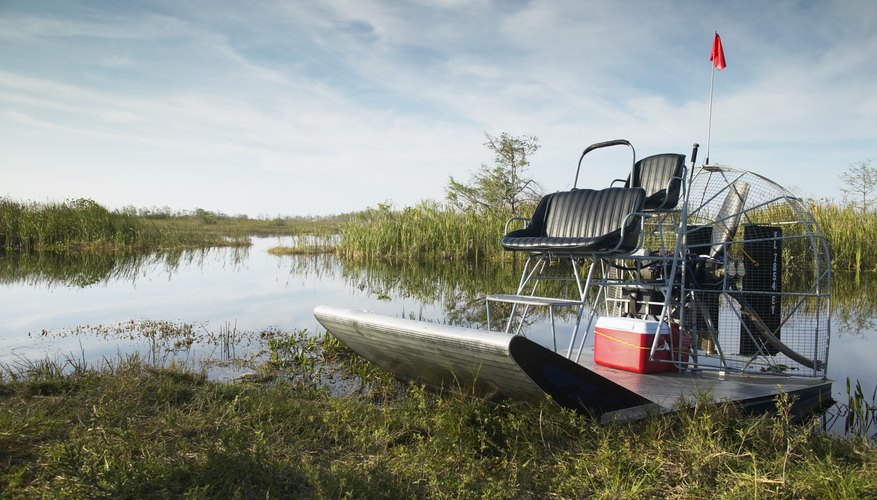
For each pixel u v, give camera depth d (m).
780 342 5.14
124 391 3.96
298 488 2.66
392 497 2.58
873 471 2.88
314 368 5.41
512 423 3.34
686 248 4.86
